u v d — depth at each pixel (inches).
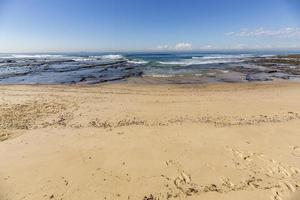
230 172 198.7
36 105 389.7
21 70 1062.4
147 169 202.2
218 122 316.8
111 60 1859.0
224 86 637.3
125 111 365.7
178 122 316.8
